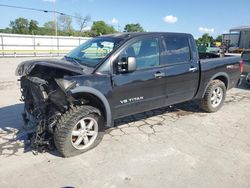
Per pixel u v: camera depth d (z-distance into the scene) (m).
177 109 5.89
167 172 3.25
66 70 3.47
